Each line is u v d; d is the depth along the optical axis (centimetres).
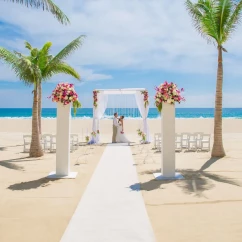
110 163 1012
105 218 462
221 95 1140
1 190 648
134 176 786
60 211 506
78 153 1307
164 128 773
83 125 2892
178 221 457
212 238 394
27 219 469
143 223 441
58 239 394
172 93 754
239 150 1372
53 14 657
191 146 1544
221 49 1114
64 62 1212
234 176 794
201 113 7750
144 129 1758
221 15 1057
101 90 1739
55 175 786
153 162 1032
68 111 783
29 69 1076
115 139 1798
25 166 962
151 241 379
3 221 461
